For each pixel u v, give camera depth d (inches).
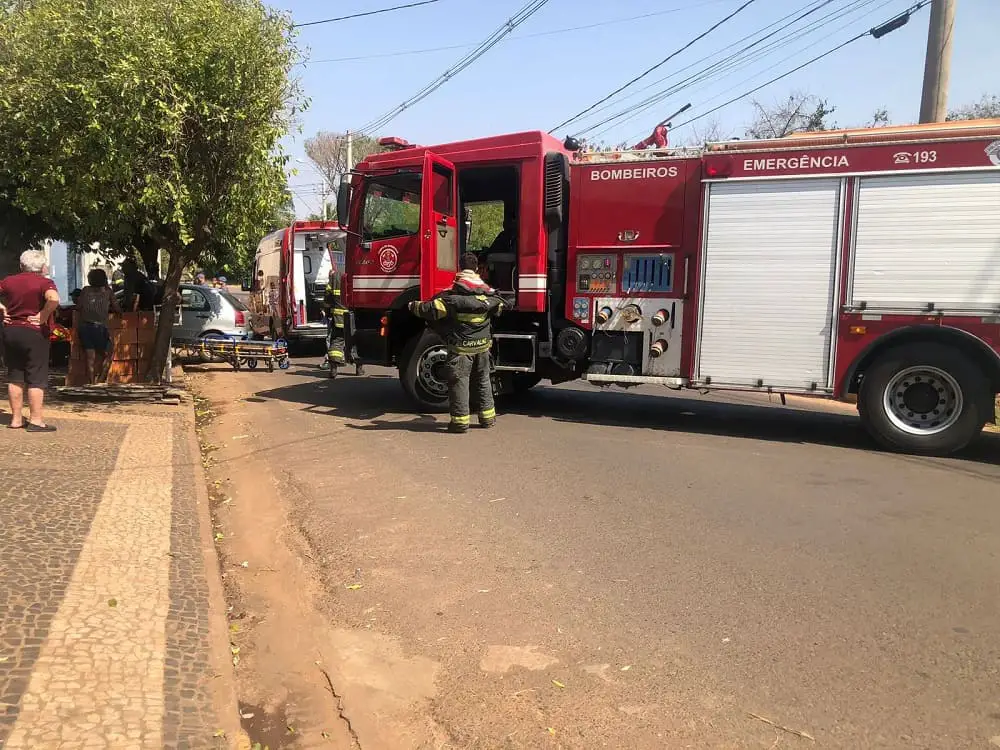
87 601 144.7
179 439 296.4
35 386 285.1
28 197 349.1
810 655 133.5
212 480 258.7
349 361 388.2
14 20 338.3
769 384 306.0
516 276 354.0
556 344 349.7
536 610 152.4
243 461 280.2
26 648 124.5
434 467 261.7
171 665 125.1
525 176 342.6
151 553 173.8
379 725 116.7
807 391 300.5
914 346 283.6
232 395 435.8
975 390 276.8
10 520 184.4
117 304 402.0
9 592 144.6
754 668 129.3
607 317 332.5
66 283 821.9
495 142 348.2
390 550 186.1
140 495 216.4
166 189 326.6
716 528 199.6
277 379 512.1
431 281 331.6
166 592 153.5
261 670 134.3
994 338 272.2
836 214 291.0
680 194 317.1
